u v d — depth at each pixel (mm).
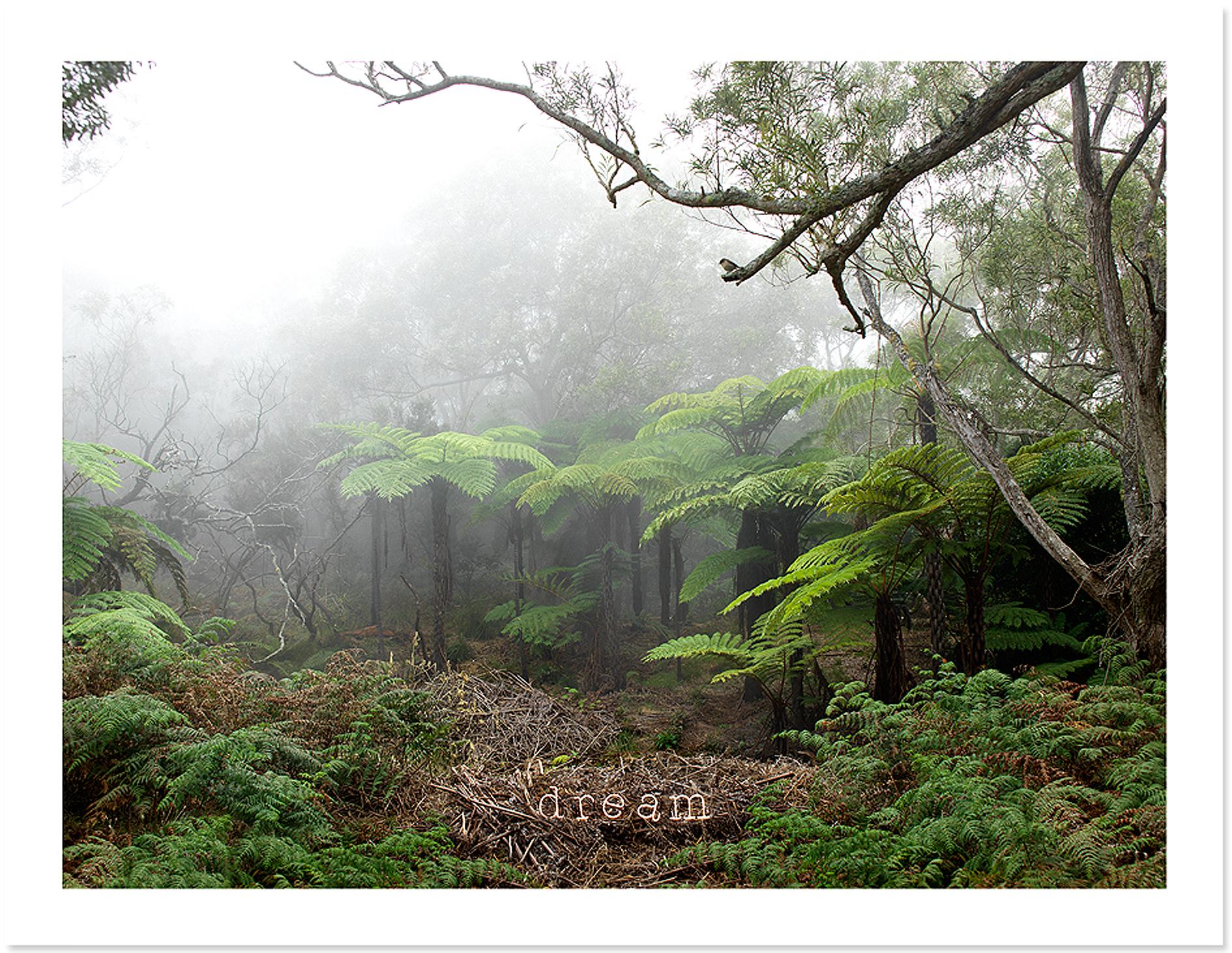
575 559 11734
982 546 5297
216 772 3332
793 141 3197
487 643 10172
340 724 4441
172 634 8445
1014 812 2846
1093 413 5602
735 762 4742
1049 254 5594
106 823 3193
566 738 5961
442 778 4363
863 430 8375
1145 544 3994
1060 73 2947
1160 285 4457
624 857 3738
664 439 9648
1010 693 3973
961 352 6203
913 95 5176
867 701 4168
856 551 5223
